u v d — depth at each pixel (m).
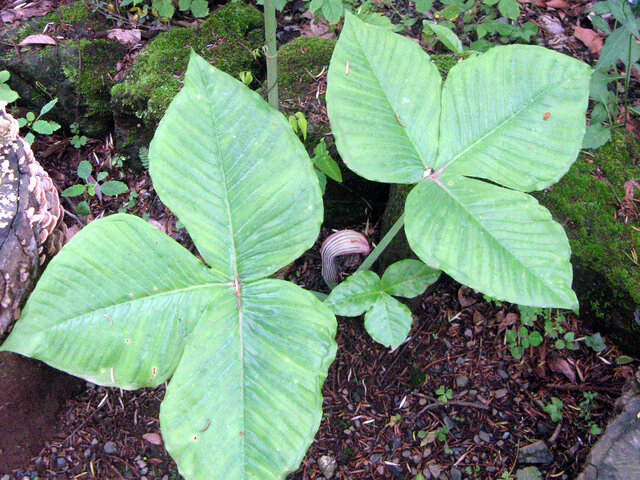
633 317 0.75
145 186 1.00
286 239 0.55
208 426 0.50
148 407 0.80
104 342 0.52
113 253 0.53
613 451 0.62
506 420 0.77
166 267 0.54
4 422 0.72
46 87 1.03
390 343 0.67
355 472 0.75
